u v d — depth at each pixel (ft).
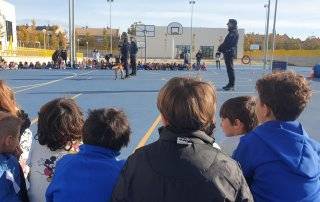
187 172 5.74
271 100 7.52
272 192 7.22
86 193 7.25
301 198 7.14
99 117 7.65
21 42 210.18
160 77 63.57
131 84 50.14
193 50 209.87
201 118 6.12
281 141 7.35
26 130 10.87
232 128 9.97
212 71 88.74
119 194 6.15
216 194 5.62
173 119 6.13
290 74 7.88
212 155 5.93
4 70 78.79
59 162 7.84
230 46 41.96
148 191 5.86
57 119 8.92
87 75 65.87
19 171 8.42
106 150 7.59
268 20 77.97
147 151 6.17
